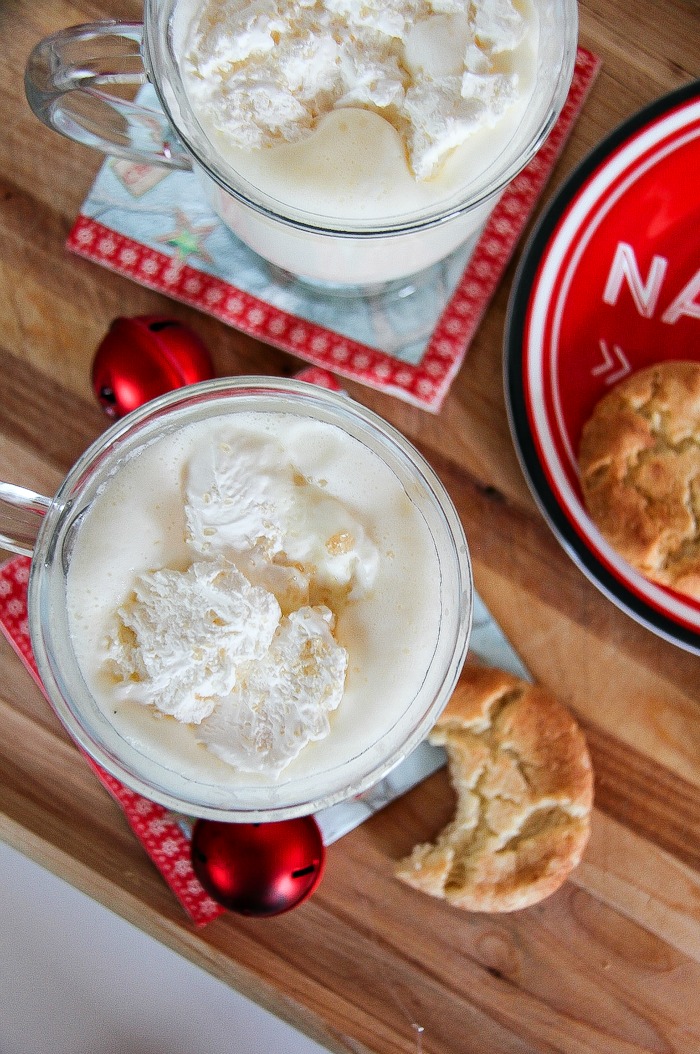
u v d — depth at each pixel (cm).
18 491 46
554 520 50
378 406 51
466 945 50
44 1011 59
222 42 44
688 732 50
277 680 43
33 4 50
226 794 44
